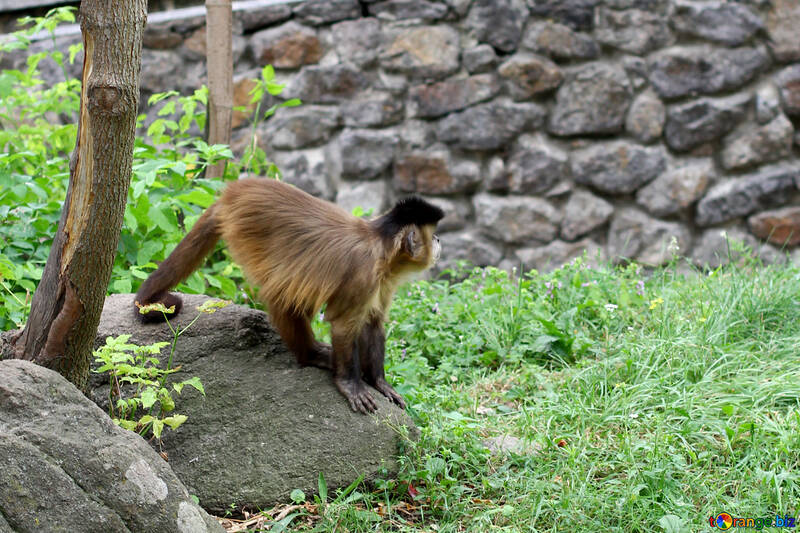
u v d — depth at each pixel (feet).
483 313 19.69
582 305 19.47
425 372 17.57
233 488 13.03
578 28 26.63
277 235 13.89
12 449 9.73
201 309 13.43
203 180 19.20
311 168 28.22
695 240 27.20
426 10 26.99
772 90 26.30
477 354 18.84
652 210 27.09
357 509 12.68
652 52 26.61
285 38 27.86
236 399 13.80
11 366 10.56
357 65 27.63
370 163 27.81
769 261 26.61
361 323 13.75
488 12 26.76
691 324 17.79
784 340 17.40
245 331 14.43
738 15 25.98
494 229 27.66
